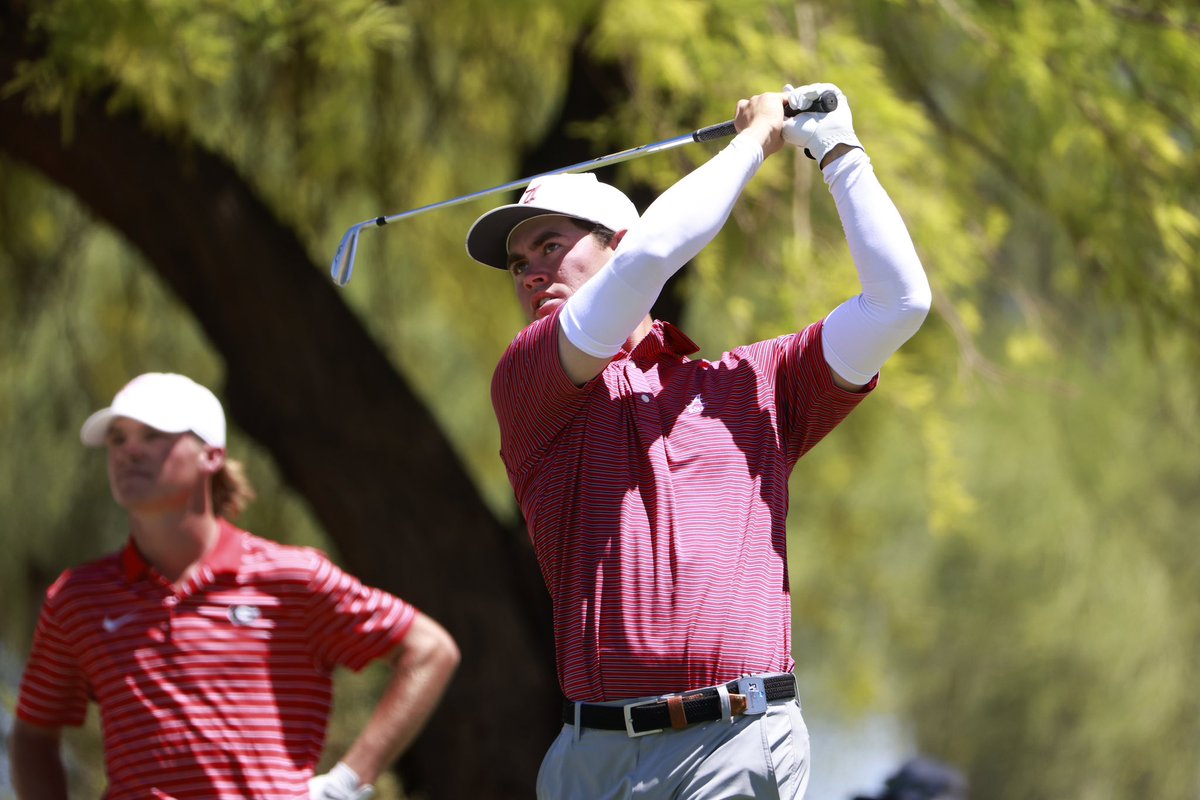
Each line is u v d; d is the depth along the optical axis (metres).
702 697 8.57
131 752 11.79
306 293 24.48
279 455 24.83
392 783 23.27
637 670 8.64
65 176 23.11
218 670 11.85
